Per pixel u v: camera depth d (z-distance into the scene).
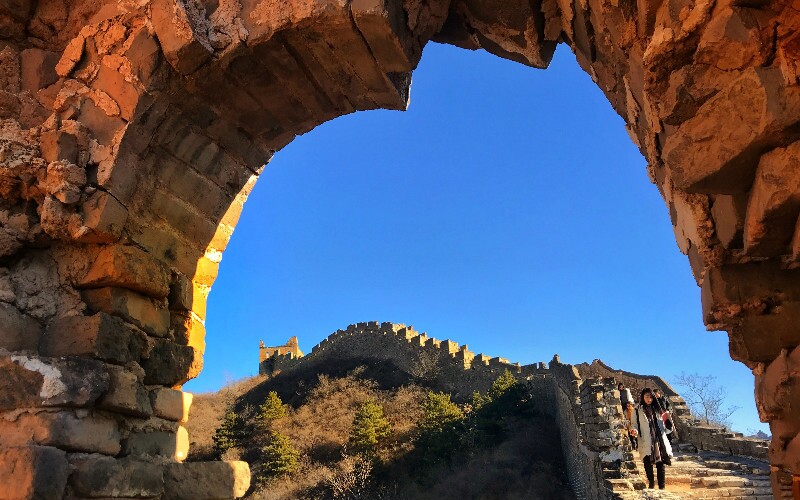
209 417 49.97
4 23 4.60
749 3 2.52
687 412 17.47
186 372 4.79
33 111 4.39
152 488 3.99
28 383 3.53
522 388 32.81
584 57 4.53
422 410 37.94
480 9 4.79
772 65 2.49
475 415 33.44
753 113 2.50
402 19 4.40
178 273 4.81
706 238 3.31
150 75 4.23
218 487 4.57
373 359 50.03
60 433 3.43
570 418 21.38
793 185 2.46
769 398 3.24
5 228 4.08
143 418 4.24
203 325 5.15
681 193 3.42
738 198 2.91
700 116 2.72
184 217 4.87
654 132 3.48
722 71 2.63
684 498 9.27
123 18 4.36
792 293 3.26
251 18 4.29
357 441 35.31
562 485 22.92
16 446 3.32
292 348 67.44
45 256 4.23
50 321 4.03
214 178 5.10
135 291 4.31
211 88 4.52
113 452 3.82
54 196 4.05
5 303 3.92
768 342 3.25
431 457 31.47
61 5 4.68
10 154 4.11
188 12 4.24
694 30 2.69
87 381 3.64
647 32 3.06
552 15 4.64
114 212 4.13
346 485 30.48
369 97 5.01
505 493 23.94
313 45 4.39
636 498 9.11
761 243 2.83
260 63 4.48
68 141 4.18
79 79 4.40
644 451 9.15
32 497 3.18
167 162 4.66
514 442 28.44
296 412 44.56
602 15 3.49
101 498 3.53
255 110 4.90
